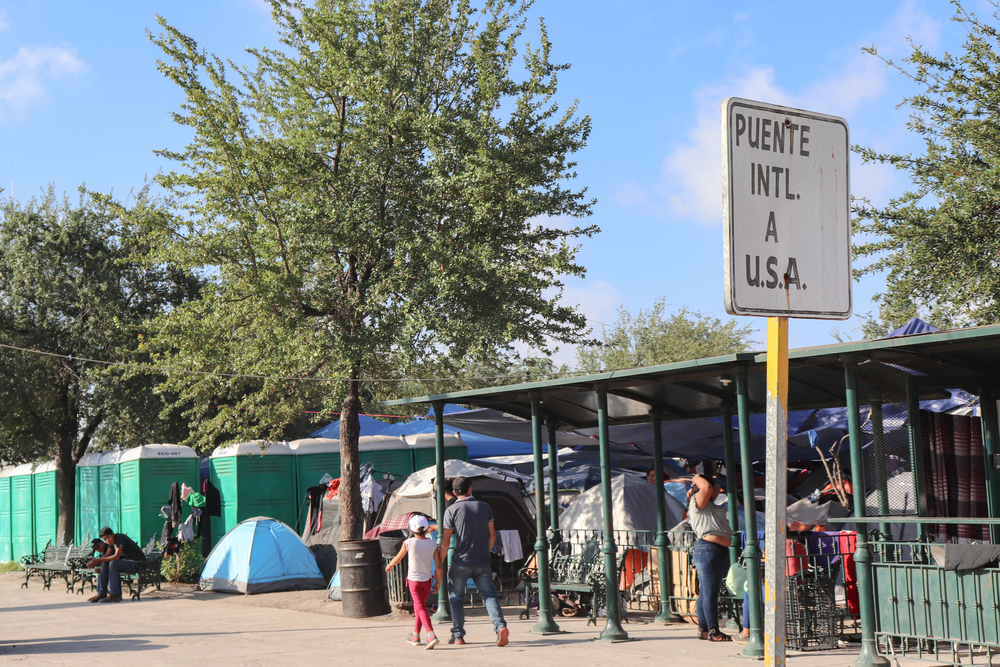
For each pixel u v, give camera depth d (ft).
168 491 72.38
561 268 52.01
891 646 27.48
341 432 57.36
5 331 84.17
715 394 38.11
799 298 14.82
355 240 54.24
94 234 87.35
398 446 75.15
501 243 56.70
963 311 54.54
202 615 49.29
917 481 32.53
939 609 26.43
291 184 55.11
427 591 35.63
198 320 56.24
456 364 53.47
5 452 97.55
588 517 52.95
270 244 54.19
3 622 48.70
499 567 52.37
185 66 51.60
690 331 148.87
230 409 56.95
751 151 14.64
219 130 52.08
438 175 53.98
